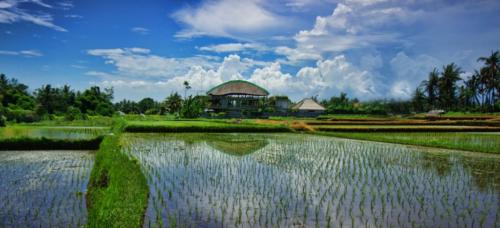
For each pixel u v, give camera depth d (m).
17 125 47.78
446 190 11.97
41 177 14.14
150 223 8.42
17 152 21.67
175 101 95.19
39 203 10.53
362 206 9.98
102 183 11.70
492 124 42.91
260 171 14.73
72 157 19.59
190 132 34.88
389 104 102.94
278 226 8.37
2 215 9.43
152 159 17.59
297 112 84.31
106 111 89.38
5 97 76.38
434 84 91.38
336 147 23.44
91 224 7.48
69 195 11.42
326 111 89.00
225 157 18.45
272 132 36.12
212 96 79.00
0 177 14.13
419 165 16.69
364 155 19.75
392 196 11.06
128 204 8.62
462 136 31.36
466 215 9.38
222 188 11.82
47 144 22.88
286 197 10.83
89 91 94.56
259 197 10.80
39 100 78.25
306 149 22.22
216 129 35.47
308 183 12.68
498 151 21.09
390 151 21.53
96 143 23.31
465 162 17.67
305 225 8.47
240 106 77.81
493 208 10.02
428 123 44.09
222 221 8.64
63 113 77.50
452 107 89.56
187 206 9.79
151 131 34.22
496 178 13.97
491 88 75.44
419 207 9.97
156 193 11.07
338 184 12.57
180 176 13.59
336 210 9.60
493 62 74.75
